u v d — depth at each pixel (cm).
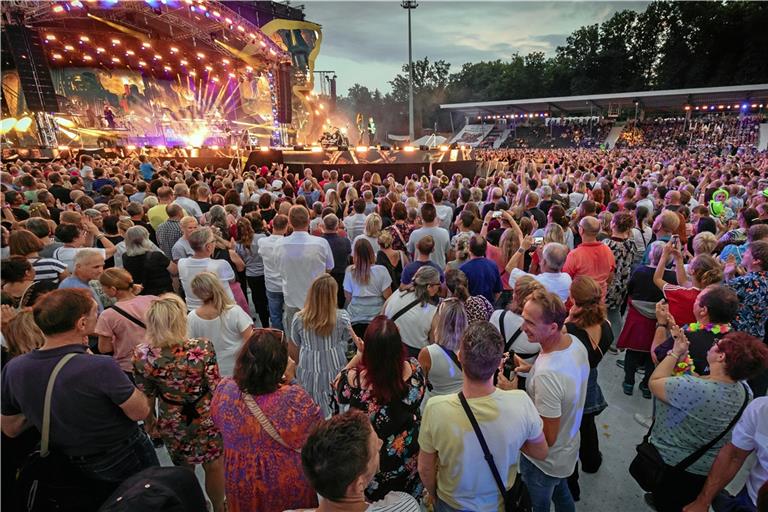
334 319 304
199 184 712
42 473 206
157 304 254
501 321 293
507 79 6938
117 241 504
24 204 641
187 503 185
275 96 2323
